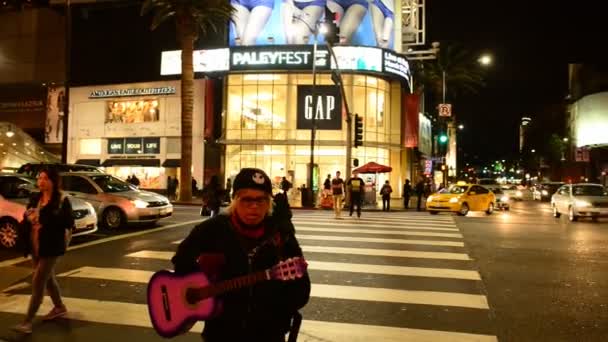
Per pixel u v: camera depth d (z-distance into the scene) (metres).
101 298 7.31
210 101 39.19
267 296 2.83
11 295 7.54
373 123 39.03
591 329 6.09
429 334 5.88
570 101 73.62
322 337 5.74
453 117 68.69
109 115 42.53
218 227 2.96
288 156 38.19
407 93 44.16
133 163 41.09
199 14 30.30
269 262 2.93
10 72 49.62
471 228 16.61
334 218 19.52
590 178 62.97
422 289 7.96
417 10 44.72
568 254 11.29
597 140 60.19
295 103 38.44
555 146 75.06
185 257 2.97
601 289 8.04
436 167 47.16
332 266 9.65
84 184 15.27
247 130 38.91
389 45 40.28
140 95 41.47
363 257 10.59
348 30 38.09
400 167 43.44
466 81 52.97
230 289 2.79
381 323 6.27
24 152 34.66
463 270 9.41
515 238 13.95
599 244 12.89
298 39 38.06
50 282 6.31
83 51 49.16
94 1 23.36
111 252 10.95
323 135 38.03
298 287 2.89
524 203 43.72
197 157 39.12
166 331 2.87
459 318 6.50
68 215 6.08
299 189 31.86
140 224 15.83
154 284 2.94
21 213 11.41
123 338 5.68
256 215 2.92
